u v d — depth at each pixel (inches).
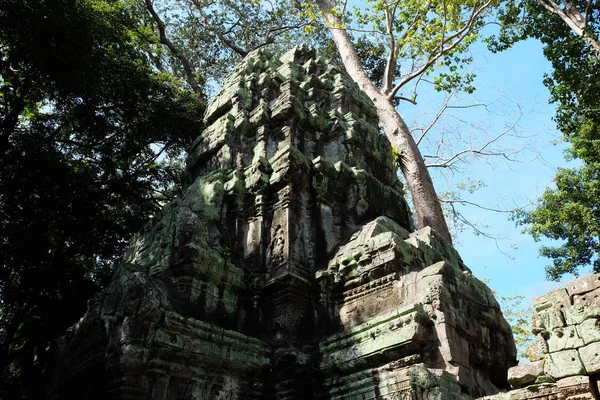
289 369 348.8
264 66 584.1
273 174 448.1
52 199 561.0
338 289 396.5
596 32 634.8
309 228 433.4
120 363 297.1
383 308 362.9
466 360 327.3
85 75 540.4
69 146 661.3
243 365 345.4
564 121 719.7
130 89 645.3
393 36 750.5
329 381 350.6
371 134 557.3
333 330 381.4
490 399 226.1
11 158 521.3
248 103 534.6
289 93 506.6
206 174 496.7
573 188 1000.9
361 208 463.2
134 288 325.7
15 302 563.5
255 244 425.4
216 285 384.8
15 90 559.2
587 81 612.4
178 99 731.4
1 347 548.1
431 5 719.1
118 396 293.1
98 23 587.8
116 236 665.0
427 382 291.1
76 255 669.9
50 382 384.8
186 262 371.2
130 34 706.2
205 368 330.0
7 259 526.9
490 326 371.6
